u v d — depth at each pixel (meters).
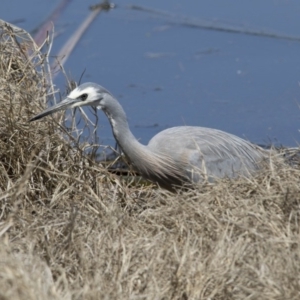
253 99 17.52
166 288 8.36
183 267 8.45
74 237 9.27
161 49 20.25
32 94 11.70
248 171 11.12
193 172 11.70
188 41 20.59
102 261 8.73
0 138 11.23
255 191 10.14
